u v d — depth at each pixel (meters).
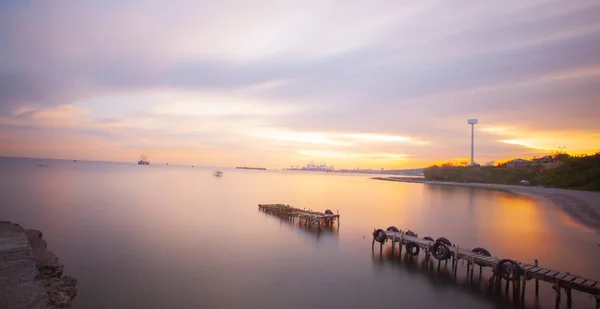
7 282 12.70
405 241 21.59
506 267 15.81
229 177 152.38
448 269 19.03
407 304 14.28
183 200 50.44
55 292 13.59
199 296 14.58
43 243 21.50
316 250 22.81
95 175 109.25
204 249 22.23
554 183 88.31
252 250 22.39
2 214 32.56
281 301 14.30
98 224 29.22
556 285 13.90
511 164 142.62
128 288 15.23
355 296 15.07
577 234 29.41
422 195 73.88
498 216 40.62
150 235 25.77
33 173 102.44
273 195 65.81
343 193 77.12
